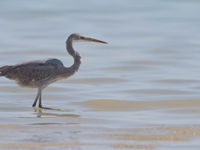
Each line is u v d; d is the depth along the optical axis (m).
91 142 13.62
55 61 19.00
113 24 42.44
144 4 51.31
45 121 16.38
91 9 49.03
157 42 34.81
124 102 19.45
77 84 23.20
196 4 50.84
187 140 13.83
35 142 13.59
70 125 15.75
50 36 37.09
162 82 23.27
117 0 53.69
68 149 12.97
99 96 20.67
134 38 36.69
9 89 22.08
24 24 42.06
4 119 16.66
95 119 16.70
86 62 28.53
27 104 19.39
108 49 32.78
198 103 19.16
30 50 31.50
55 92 21.62
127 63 27.89
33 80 18.81
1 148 13.00
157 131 14.86
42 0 53.06
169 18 44.59
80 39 19.53
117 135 14.38
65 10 48.31
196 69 26.20
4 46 32.75
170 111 18.02
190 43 34.06
